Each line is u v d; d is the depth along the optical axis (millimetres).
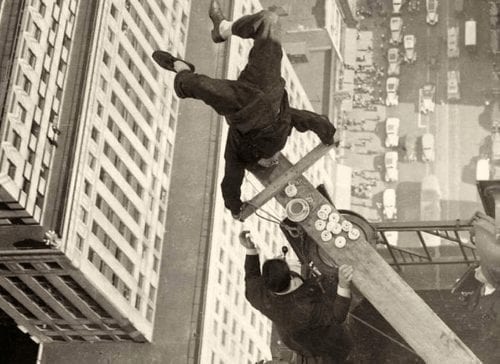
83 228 100938
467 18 191375
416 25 192750
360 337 15766
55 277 103438
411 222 22734
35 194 95000
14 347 117812
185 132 129125
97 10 108062
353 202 174375
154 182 120062
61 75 102688
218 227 122312
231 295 125188
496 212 14984
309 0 181875
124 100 113625
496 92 183250
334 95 180875
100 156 105812
